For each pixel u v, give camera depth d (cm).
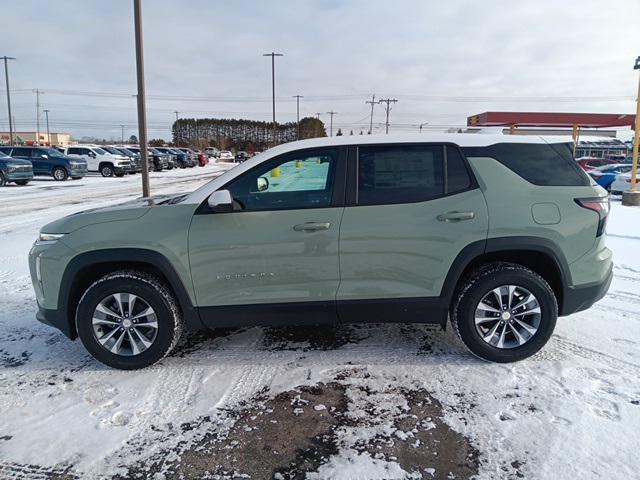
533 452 266
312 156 369
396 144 368
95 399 329
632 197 1359
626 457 260
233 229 356
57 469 260
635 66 1393
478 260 376
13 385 350
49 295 367
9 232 984
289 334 436
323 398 327
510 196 360
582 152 4884
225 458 268
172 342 369
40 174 2547
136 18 1055
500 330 369
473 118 2600
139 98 1090
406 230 356
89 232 361
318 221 356
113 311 366
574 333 425
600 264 369
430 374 357
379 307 367
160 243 355
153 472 257
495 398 322
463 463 260
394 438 282
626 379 342
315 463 262
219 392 336
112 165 2980
